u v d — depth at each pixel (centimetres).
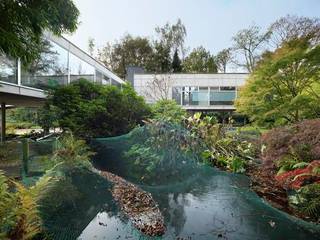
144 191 455
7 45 571
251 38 2294
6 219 252
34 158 568
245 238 298
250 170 598
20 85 852
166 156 621
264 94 951
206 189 465
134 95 1154
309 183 417
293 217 353
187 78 2073
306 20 1589
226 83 2053
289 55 855
